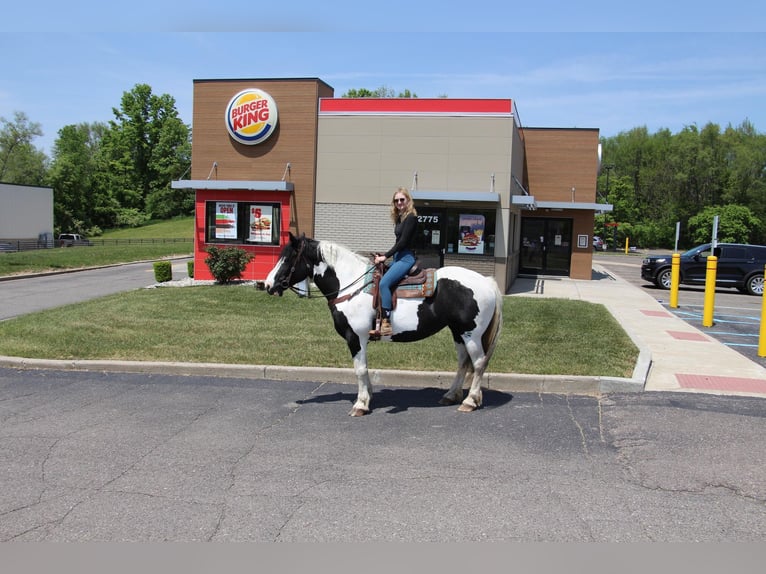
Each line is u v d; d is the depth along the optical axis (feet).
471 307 22.77
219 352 31.81
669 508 15.35
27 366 30.81
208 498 15.92
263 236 64.39
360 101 61.36
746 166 239.30
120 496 16.02
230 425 21.93
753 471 17.63
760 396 25.35
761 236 233.14
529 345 33.09
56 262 104.01
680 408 23.56
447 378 27.30
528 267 86.53
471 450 19.39
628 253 194.90
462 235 59.98
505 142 58.70
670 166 257.96
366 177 61.77
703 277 73.10
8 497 15.96
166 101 349.00
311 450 19.40
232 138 63.98
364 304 22.79
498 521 14.69
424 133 60.23
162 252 141.79
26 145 290.35
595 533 14.15
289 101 62.64
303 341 34.35
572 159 82.99
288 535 14.05
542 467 17.99
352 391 26.66
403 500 15.80
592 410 23.67
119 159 340.39
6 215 196.24
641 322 45.19
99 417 22.86
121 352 32.07
